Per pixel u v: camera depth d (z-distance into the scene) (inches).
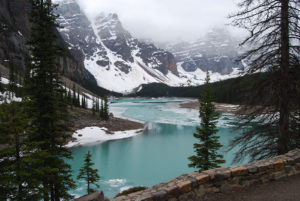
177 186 231.1
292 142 379.9
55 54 531.2
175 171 1428.4
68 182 521.0
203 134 730.2
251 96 368.2
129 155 1761.8
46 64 493.4
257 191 243.0
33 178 342.6
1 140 311.3
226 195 242.8
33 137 473.7
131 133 2623.0
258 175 261.0
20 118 324.8
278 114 368.5
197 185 240.7
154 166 1513.3
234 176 254.7
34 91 486.9
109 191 1127.6
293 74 330.0
